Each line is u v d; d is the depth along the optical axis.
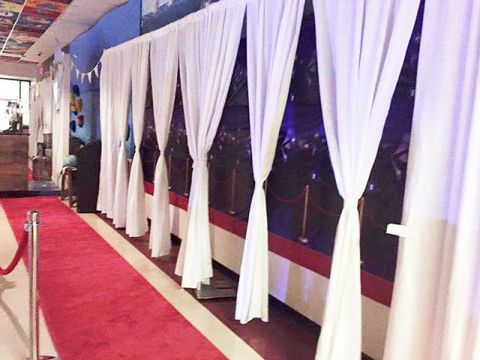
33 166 11.17
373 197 2.79
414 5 2.13
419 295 2.17
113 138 6.45
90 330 3.16
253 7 3.26
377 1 2.21
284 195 3.59
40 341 2.98
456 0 2.00
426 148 2.11
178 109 5.29
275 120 3.08
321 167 3.22
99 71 7.98
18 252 2.93
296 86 3.41
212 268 4.46
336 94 2.51
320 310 3.26
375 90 2.26
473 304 1.91
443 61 2.05
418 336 2.18
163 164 4.93
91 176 7.18
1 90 15.16
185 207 5.26
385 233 2.72
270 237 3.77
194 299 3.83
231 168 4.32
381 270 2.75
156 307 3.62
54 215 6.96
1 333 3.05
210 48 3.79
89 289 3.94
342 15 2.40
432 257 2.16
